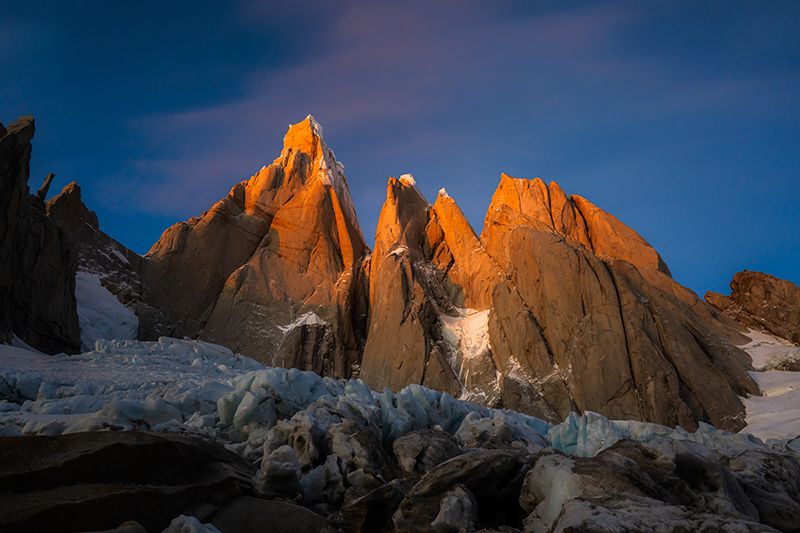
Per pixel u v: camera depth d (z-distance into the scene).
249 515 7.58
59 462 6.50
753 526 5.70
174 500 6.96
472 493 7.79
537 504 7.65
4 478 6.10
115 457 6.87
